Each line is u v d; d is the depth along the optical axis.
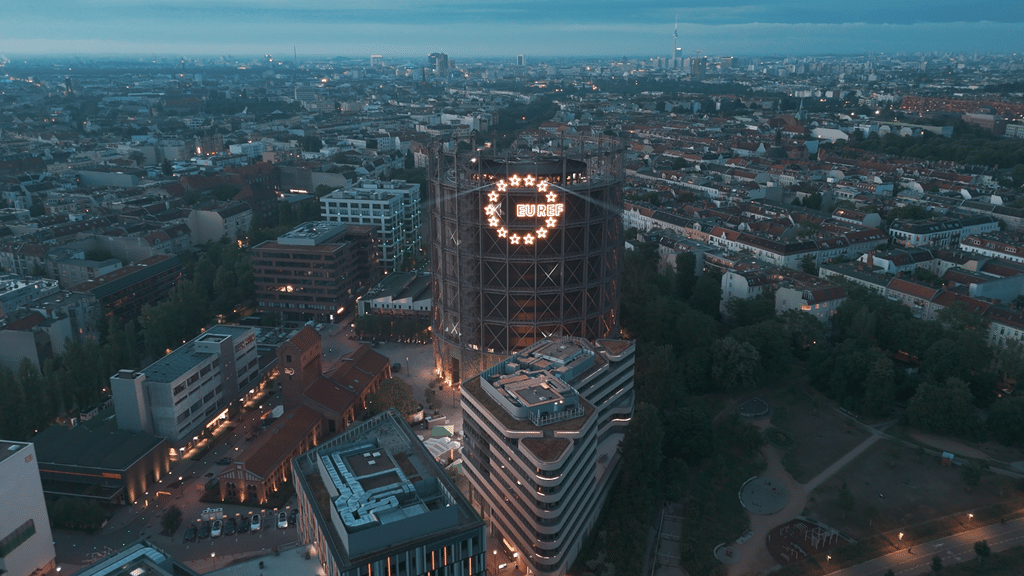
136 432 176.75
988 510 166.00
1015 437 190.88
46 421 193.75
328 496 119.62
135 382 172.88
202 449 187.62
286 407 193.38
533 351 169.50
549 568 133.38
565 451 127.56
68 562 145.00
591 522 153.50
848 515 164.50
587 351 169.62
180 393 180.25
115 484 162.88
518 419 138.38
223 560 144.62
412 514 108.88
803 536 157.12
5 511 131.38
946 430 197.38
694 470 180.25
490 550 147.75
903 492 173.12
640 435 162.50
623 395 180.25
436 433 188.12
